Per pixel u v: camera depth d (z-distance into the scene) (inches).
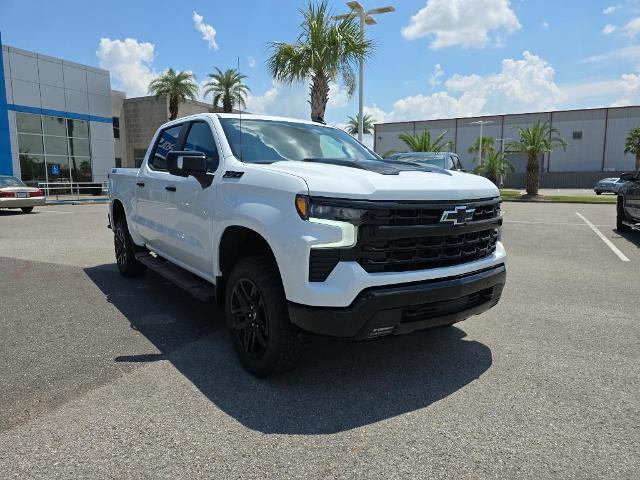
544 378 137.6
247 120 174.4
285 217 120.7
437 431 109.3
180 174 154.4
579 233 469.4
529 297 227.1
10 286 236.5
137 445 102.6
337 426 111.2
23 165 1122.7
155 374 138.0
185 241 172.9
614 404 122.1
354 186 117.1
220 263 151.3
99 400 122.3
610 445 103.7
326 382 133.9
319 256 115.8
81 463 96.0
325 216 115.7
